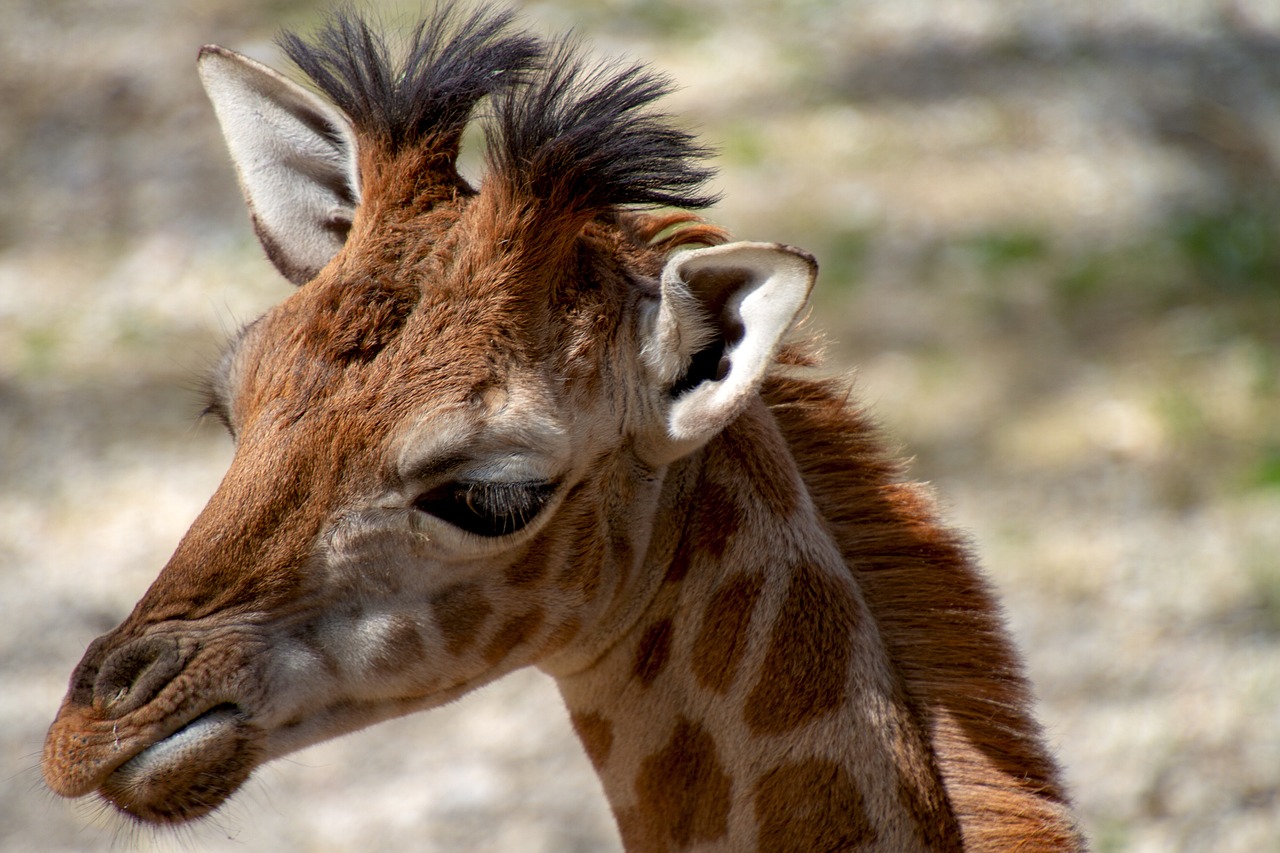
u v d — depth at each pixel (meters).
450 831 11.09
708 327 5.36
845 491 5.85
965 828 5.40
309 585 5.21
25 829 11.01
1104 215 17.28
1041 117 19.08
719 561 5.62
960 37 20.86
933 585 5.71
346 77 5.73
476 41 5.78
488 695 12.48
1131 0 22.19
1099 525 13.31
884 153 18.27
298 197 6.16
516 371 5.21
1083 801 10.90
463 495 5.19
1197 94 19.69
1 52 20.64
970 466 13.91
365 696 5.39
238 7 21.23
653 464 5.57
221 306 16.27
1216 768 11.15
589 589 5.54
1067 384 14.83
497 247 5.29
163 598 5.19
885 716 5.45
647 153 5.36
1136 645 12.23
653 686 5.70
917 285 16.14
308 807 11.35
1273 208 17.36
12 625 12.66
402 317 5.24
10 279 16.80
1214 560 12.92
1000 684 5.63
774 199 17.34
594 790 11.48
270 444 5.18
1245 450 14.03
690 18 21.12
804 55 20.30
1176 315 15.73
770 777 5.46
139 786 5.04
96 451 14.49
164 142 18.95
